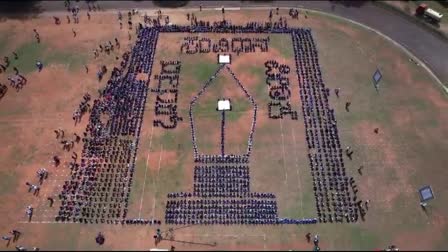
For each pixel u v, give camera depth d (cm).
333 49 12250
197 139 10512
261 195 9594
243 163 10106
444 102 11144
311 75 11656
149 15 13112
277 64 11888
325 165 10056
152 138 10531
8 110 11131
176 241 8981
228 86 11481
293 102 11125
